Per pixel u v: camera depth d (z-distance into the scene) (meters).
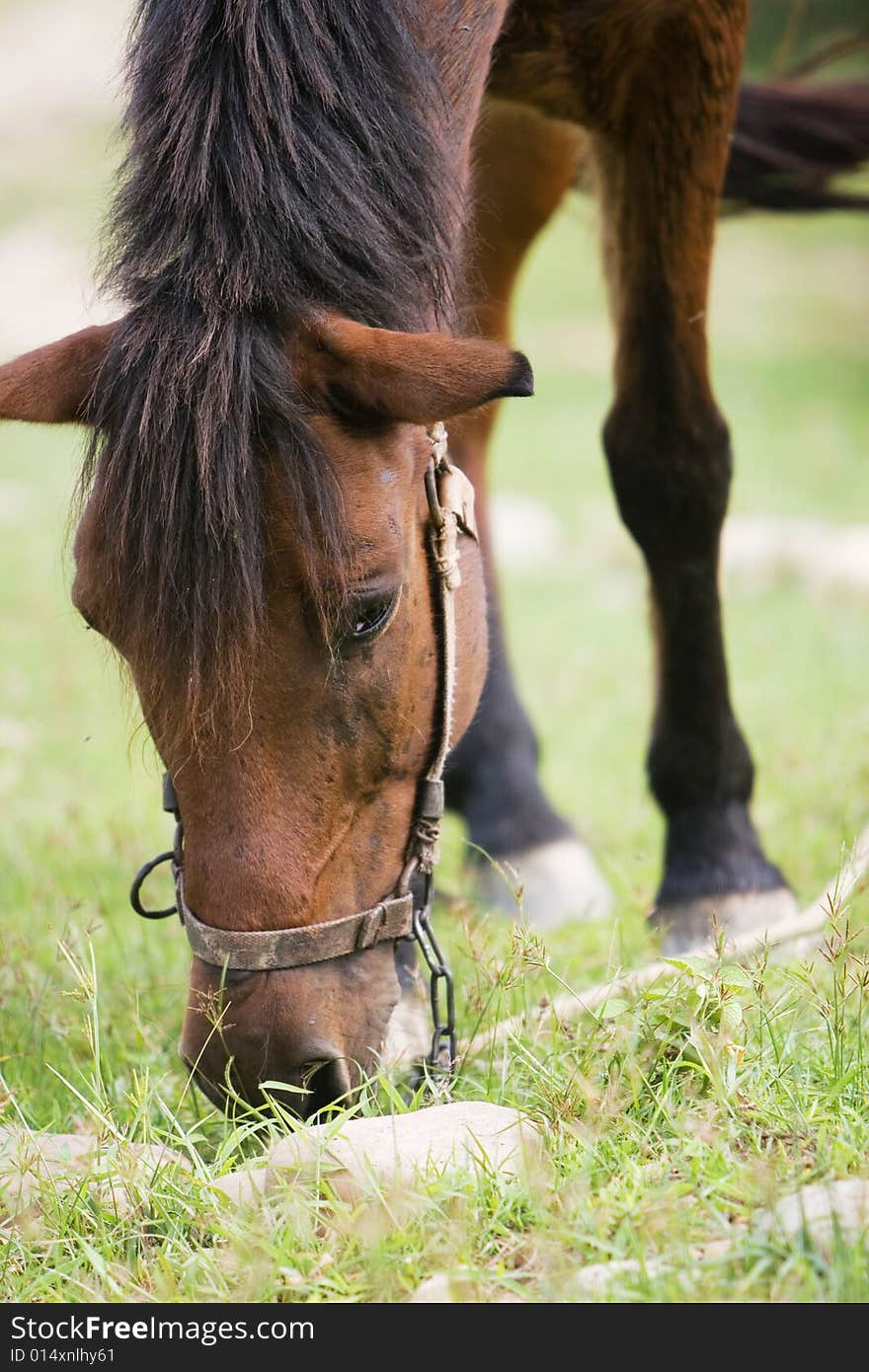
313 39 3.80
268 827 3.68
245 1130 3.80
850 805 7.46
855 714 9.30
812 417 21.11
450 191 4.04
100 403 3.57
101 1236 3.67
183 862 4.03
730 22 5.32
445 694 4.11
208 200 3.64
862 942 5.24
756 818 7.56
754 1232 3.26
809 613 12.95
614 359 6.00
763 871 6.18
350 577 3.61
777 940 5.14
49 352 3.74
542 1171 3.54
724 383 23.12
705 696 6.18
